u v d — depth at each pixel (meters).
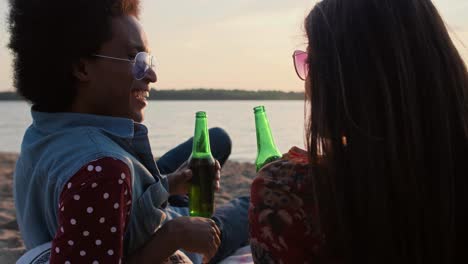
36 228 1.71
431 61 1.19
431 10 1.25
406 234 1.16
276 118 27.23
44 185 1.61
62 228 1.45
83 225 1.44
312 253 1.25
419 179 1.14
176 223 1.72
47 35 1.67
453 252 1.17
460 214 1.19
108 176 1.47
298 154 1.37
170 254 1.70
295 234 1.25
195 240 1.70
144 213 1.69
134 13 1.83
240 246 2.56
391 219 1.14
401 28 1.20
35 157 1.67
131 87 1.78
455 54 1.23
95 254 1.43
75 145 1.57
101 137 1.61
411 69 1.17
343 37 1.22
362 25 1.21
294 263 1.26
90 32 1.67
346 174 1.17
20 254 3.37
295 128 18.59
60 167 1.53
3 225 4.01
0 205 4.75
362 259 1.17
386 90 1.15
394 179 1.14
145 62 1.78
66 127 1.70
